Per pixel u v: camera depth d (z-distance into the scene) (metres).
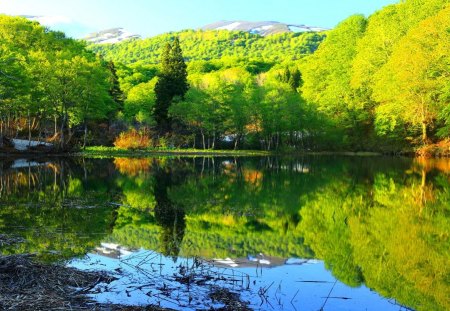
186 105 61.84
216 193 20.72
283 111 61.34
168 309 7.09
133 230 12.92
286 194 20.52
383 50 54.62
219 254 10.57
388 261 10.09
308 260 10.14
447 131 43.88
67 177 26.33
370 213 15.84
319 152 62.62
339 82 62.16
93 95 49.78
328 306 7.50
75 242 11.37
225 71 121.00
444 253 10.69
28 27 59.78
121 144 55.94
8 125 50.53
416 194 20.09
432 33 41.66
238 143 67.25
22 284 7.67
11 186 22.02
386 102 51.12
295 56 187.00
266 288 8.30
